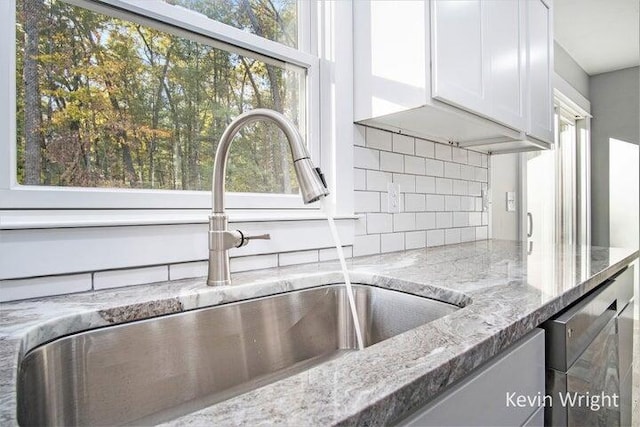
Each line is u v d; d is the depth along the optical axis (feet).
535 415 2.17
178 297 2.31
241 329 2.59
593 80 11.30
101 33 2.69
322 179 2.25
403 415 1.28
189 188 3.13
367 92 4.05
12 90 2.30
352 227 4.13
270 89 3.75
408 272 3.17
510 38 4.70
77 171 2.57
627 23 8.36
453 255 4.39
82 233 2.37
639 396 6.24
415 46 3.55
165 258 2.72
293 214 3.61
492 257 4.19
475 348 1.54
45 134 2.44
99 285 2.44
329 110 4.05
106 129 2.70
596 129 11.25
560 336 2.29
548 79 5.74
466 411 1.56
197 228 2.89
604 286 3.44
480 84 4.08
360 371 1.30
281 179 3.78
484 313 1.98
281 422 0.98
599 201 11.15
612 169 10.94
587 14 8.00
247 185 3.52
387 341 1.59
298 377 1.26
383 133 4.58
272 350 2.74
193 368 2.35
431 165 5.37
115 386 2.03
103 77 2.70
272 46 3.68
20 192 2.29
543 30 5.60
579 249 5.08
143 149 2.88
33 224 2.18
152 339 2.20
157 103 2.96
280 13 3.88
